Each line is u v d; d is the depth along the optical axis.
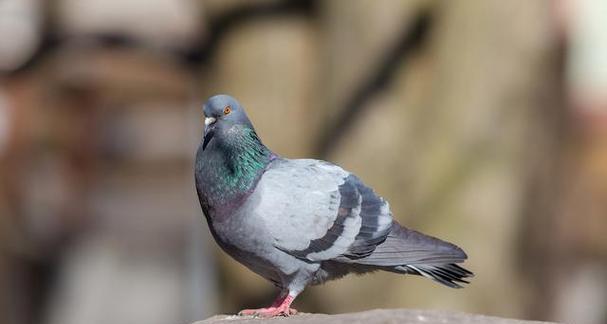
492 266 13.02
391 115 13.29
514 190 13.11
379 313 7.59
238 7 14.27
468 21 13.23
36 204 20.97
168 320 24.14
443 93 13.23
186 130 23.31
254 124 14.10
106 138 22.50
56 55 17.86
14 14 18.23
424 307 12.85
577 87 19.11
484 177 13.08
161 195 24.36
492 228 13.02
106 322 23.56
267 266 8.87
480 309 12.99
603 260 19.28
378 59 13.31
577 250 19.06
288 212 8.68
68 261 22.41
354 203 8.86
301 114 14.03
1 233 20.48
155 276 24.30
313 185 8.83
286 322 7.64
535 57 13.28
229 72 14.30
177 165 24.11
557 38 13.75
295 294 8.91
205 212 8.91
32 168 20.67
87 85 20.61
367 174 13.26
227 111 8.81
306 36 14.10
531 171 13.33
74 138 21.23
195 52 15.59
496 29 13.21
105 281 23.69
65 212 21.66
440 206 13.07
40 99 20.14
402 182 13.21
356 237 8.80
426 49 13.36
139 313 23.84
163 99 22.14
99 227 23.41
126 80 20.97
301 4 14.16
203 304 18.88
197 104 15.78
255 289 14.05
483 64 13.21
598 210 18.80
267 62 14.10
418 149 13.23
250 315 8.52
